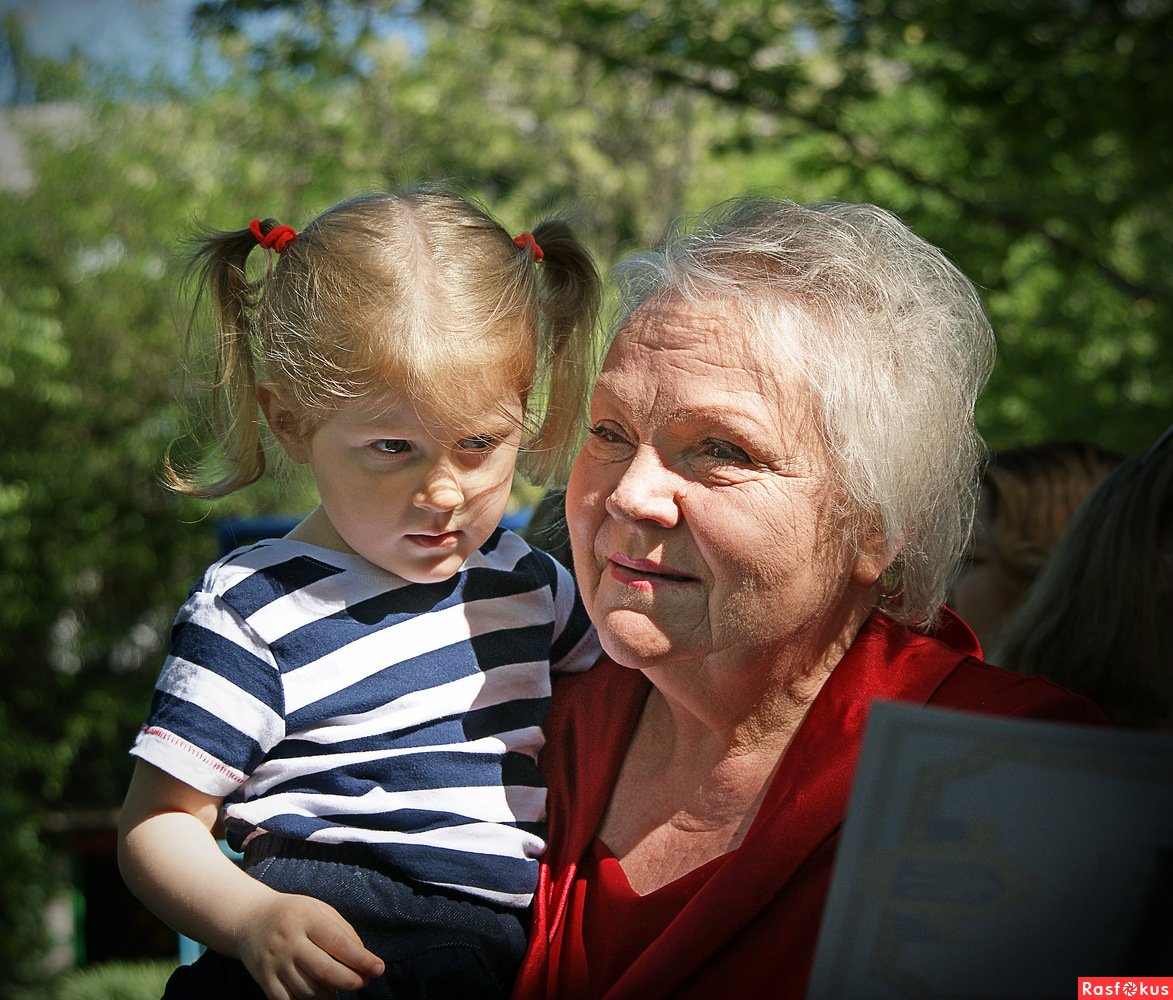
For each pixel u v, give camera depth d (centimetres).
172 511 1210
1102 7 616
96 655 1221
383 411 148
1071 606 204
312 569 154
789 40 718
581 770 159
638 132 1235
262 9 795
